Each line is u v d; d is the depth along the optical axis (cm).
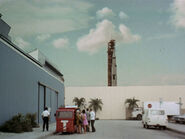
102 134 2047
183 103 6469
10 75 2147
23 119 2189
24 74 2539
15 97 2261
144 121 2889
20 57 2430
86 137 1805
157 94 6544
